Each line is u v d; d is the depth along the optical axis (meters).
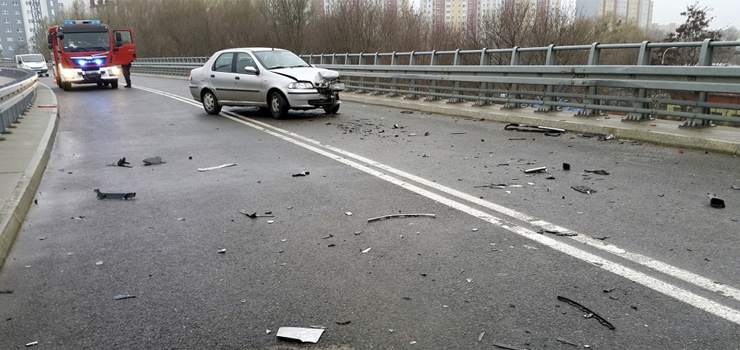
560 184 6.20
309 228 4.92
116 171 7.66
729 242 4.22
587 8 31.80
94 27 24.83
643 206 5.25
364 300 3.48
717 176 6.33
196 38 60.97
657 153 7.77
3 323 3.32
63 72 24.03
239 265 4.11
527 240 4.43
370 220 5.09
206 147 9.44
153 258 4.30
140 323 3.27
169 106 16.91
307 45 46.25
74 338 3.12
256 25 53.91
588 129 9.62
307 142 9.67
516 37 29.50
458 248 4.30
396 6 39.84
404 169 7.25
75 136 11.16
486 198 5.70
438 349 2.90
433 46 36.31
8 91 10.62
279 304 3.46
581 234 4.52
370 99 16.89
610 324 3.07
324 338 3.04
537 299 3.41
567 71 10.76
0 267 4.19
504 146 8.74
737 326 3.01
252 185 6.61
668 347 2.84
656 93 9.73
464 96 13.84
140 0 73.12
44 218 5.46
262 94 13.12
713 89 8.02
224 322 3.26
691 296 3.36
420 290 3.60
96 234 4.91
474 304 3.38
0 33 161.12
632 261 3.92
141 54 72.75
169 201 5.98
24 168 7.18
